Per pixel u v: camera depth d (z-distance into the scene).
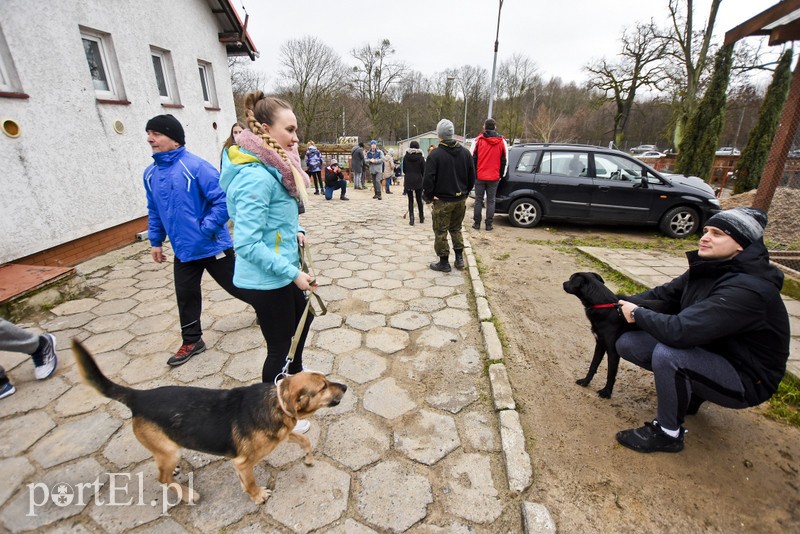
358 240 6.87
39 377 2.77
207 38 8.16
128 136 5.98
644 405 2.72
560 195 7.77
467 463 2.20
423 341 3.47
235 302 4.16
